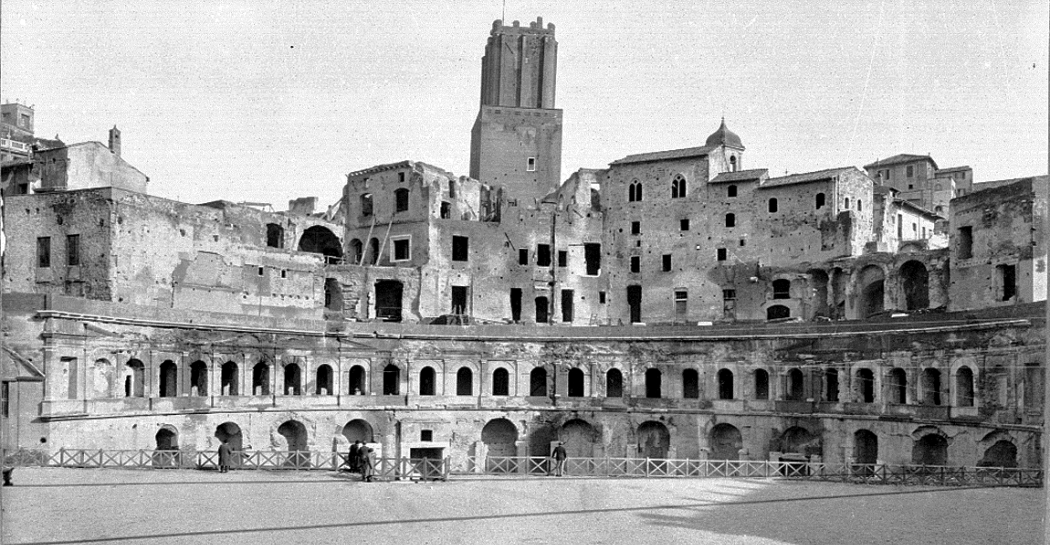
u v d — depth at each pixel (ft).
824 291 306.76
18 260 256.73
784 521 129.29
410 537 113.70
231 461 226.17
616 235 344.90
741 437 274.77
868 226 314.35
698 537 116.57
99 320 216.54
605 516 131.95
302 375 270.67
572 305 338.95
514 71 409.90
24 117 314.96
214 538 110.83
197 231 277.23
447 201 344.69
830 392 263.90
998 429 204.33
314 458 260.62
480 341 295.07
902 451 234.17
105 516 123.13
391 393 298.76
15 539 108.47
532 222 338.95
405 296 319.88
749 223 322.55
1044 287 220.23
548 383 296.51
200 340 246.68
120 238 250.78
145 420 224.94
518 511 135.13
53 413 200.03
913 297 284.41
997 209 235.40
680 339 287.69
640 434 289.94
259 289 295.28
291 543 108.78
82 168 270.87
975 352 214.48
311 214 390.63
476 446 286.25
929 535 119.34
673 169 337.52
